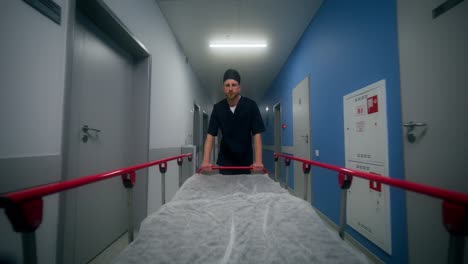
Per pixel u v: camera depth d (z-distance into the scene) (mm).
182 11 2457
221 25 2764
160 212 870
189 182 1334
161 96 2398
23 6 836
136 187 1963
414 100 1132
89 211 1420
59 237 981
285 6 2396
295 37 3094
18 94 813
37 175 865
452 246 467
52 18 961
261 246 624
